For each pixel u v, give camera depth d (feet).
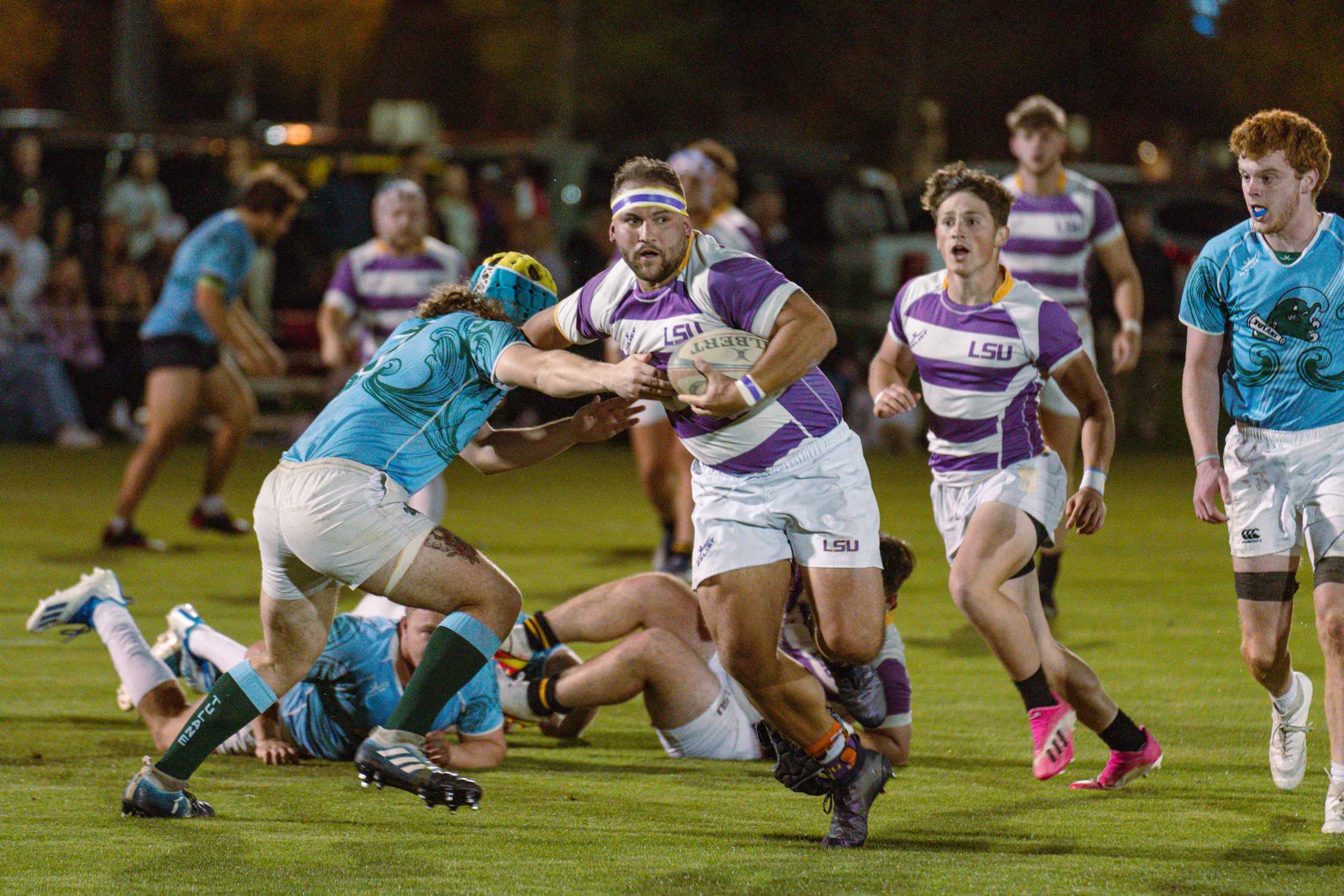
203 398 119.75
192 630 66.80
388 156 206.69
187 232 192.65
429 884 45.88
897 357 65.26
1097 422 61.46
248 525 126.41
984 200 60.95
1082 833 52.70
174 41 431.84
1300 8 321.32
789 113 409.69
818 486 52.49
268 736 62.85
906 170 379.55
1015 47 382.42
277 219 113.50
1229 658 82.99
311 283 193.06
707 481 53.26
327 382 175.52
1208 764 63.00
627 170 51.08
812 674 55.62
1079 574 110.01
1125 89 384.88
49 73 438.40
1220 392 62.18
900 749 62.49
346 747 62.23
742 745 64.34
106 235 182.80
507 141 257.55
